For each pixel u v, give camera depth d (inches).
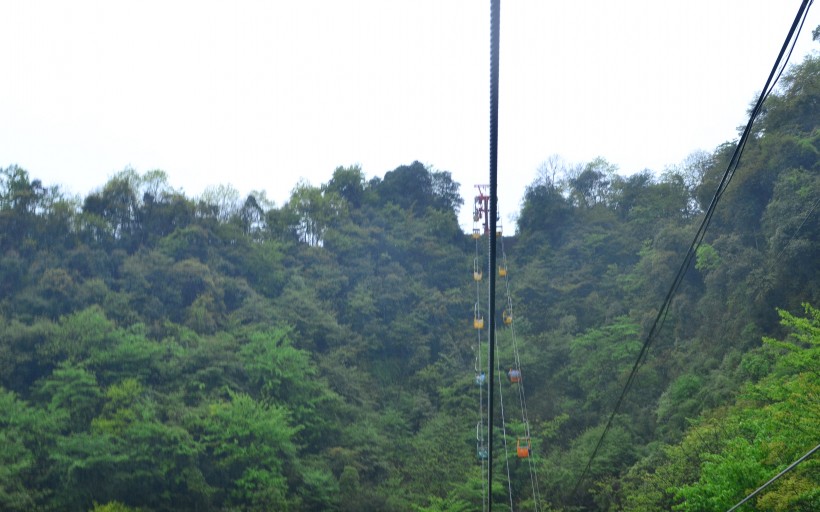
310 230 2625.5
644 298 2102.6
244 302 2162.9
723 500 848.3
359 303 2329.0
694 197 2427.4
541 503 1648.6
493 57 281.6
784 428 841.5
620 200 2738.7
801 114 1841.8
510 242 2792.8
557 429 1888.5
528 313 2394.2
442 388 2119.8
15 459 1450.5
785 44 356.2
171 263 2169.0
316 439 1844.2
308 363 2010.3
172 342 1867.6
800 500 789.2
